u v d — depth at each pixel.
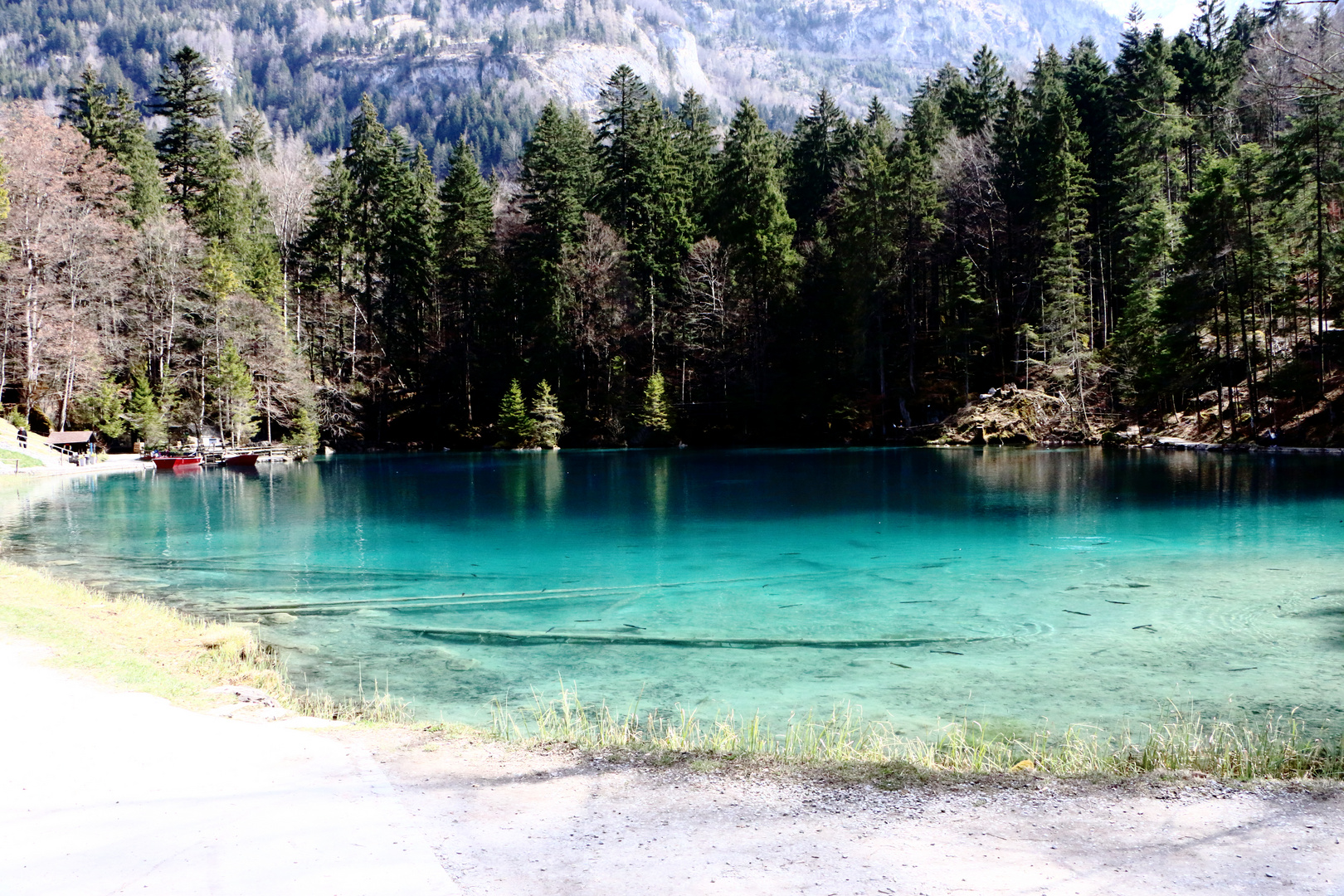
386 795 5.57
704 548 20.00
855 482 34.31
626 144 68.25
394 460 53.78
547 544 20.70
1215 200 41.97
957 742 8.12
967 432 53.50
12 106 51.22
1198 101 58.84
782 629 12.94
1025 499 27.36
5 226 47.62
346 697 9.80
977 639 12.21
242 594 15.61
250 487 36.25
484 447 65.25
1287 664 10.78
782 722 8.96
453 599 15.12
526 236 65.31
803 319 62.66
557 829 4.99
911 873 4.36
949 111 69.81
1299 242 42.72
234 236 60.31
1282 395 42.00
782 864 4.49
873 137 66.62
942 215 59.28
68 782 5.80
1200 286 42.69
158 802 5.41
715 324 64.69
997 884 4.23
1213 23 66.75
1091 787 5.71
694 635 12.67
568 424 64.75
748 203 64.44
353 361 65.06
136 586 16.39
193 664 9.83
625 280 64.62
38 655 9.68
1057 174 51.09
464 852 4.65
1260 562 17.06
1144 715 9.04
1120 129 56.72
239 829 4.98
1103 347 54.22
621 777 5.96
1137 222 49.91
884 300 59.69
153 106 60.94
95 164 52.88
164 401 52.94
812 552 19.30
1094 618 13.23
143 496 32.75
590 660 11.48
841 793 5.61
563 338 64.44
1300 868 4.39
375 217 68.69
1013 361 57.81
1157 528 21.41
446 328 70.19
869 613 13.82
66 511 28.06
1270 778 6.07
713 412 64.94
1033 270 56.19
